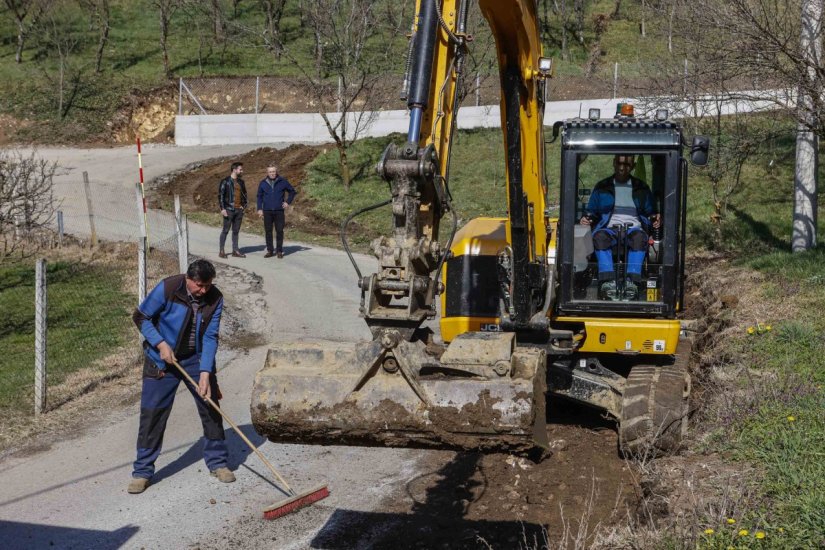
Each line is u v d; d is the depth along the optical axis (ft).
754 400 23.20
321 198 77.77
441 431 14.40
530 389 14.15
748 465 20.16
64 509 20.58
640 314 23.57
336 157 88.84
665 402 22.00
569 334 23.03
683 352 25.53
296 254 59.26
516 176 22.16
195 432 26.40
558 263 24.06
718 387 25.40
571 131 23.39
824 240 47.32
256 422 15.03
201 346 21.99
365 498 20.94
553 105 95.35
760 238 52.54
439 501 20.53
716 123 58.08
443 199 16.42
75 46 125.59
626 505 19.54
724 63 38.11
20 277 51.98
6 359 35.42
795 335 29.48
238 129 104.01
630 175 23.77
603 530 18.24
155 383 21.58
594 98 101.91
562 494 20.51
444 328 26.91
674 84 49.39
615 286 23.70
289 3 147.64
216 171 89.76
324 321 41.39
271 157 93.81
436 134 16.99
